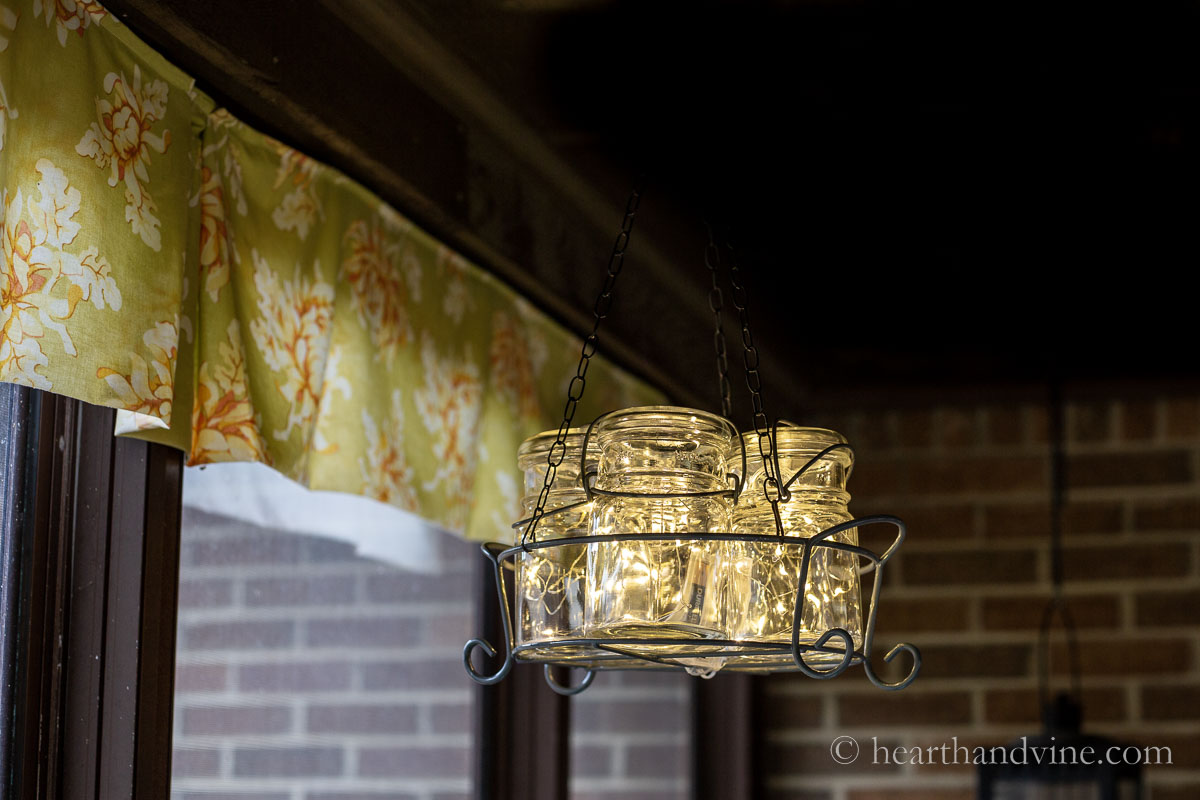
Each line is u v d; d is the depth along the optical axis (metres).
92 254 2.24
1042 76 2.70
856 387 3.60
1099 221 3.07
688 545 2.10
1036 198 3.00
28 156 2.20
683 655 2.11
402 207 2.65
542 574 2.15
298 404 2.48
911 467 3.59
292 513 2.65
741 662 2.18
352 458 2.55
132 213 2.28
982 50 2.64
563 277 2.93
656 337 3.17
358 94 2.52
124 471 2.36
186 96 2.36
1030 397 3.55
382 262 2.63
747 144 2.83
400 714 2.80
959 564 3.54
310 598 2.66
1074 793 3.24
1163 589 3.46
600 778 3.22
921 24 2.60
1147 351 3.43
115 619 2.34
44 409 2.31
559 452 2.18
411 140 2.61
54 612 2.30
